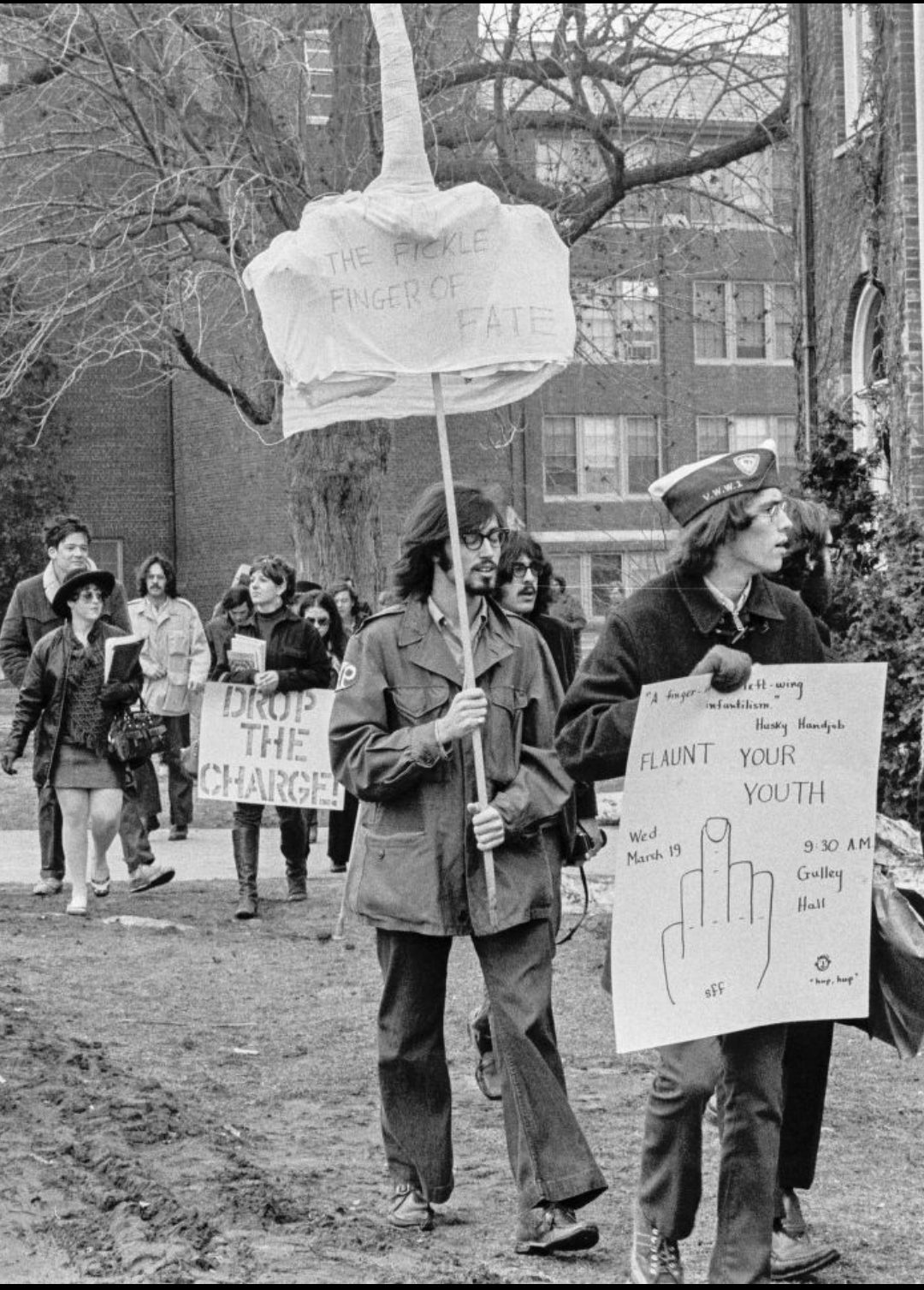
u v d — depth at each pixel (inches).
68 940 422.9
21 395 1376.7
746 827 182.2
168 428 1593.3
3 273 798.5
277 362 229.6
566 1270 197.8
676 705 177.5
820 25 742.5
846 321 715.4
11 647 496.7
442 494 211.0
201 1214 209.6
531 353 229.5
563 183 876.0
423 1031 211.6
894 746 431.8
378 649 209.3
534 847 208.8
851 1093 291.0
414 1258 200.5
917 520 506.0
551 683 213.9
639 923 179.2
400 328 226.7
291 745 469.4
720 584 182.7
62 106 837.8
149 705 641.0
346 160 831.1
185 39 808.9
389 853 207.3
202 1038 325.4
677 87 909.2
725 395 1596.9
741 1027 181.2
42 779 474.3
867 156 680.4
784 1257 200.4
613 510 1576.0
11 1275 191.5
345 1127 265.9
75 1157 229.3
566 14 812.0
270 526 1491.1
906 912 193.3
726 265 1059.3
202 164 799.7
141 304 820.6
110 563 1579.7
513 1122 205.5
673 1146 181.3
